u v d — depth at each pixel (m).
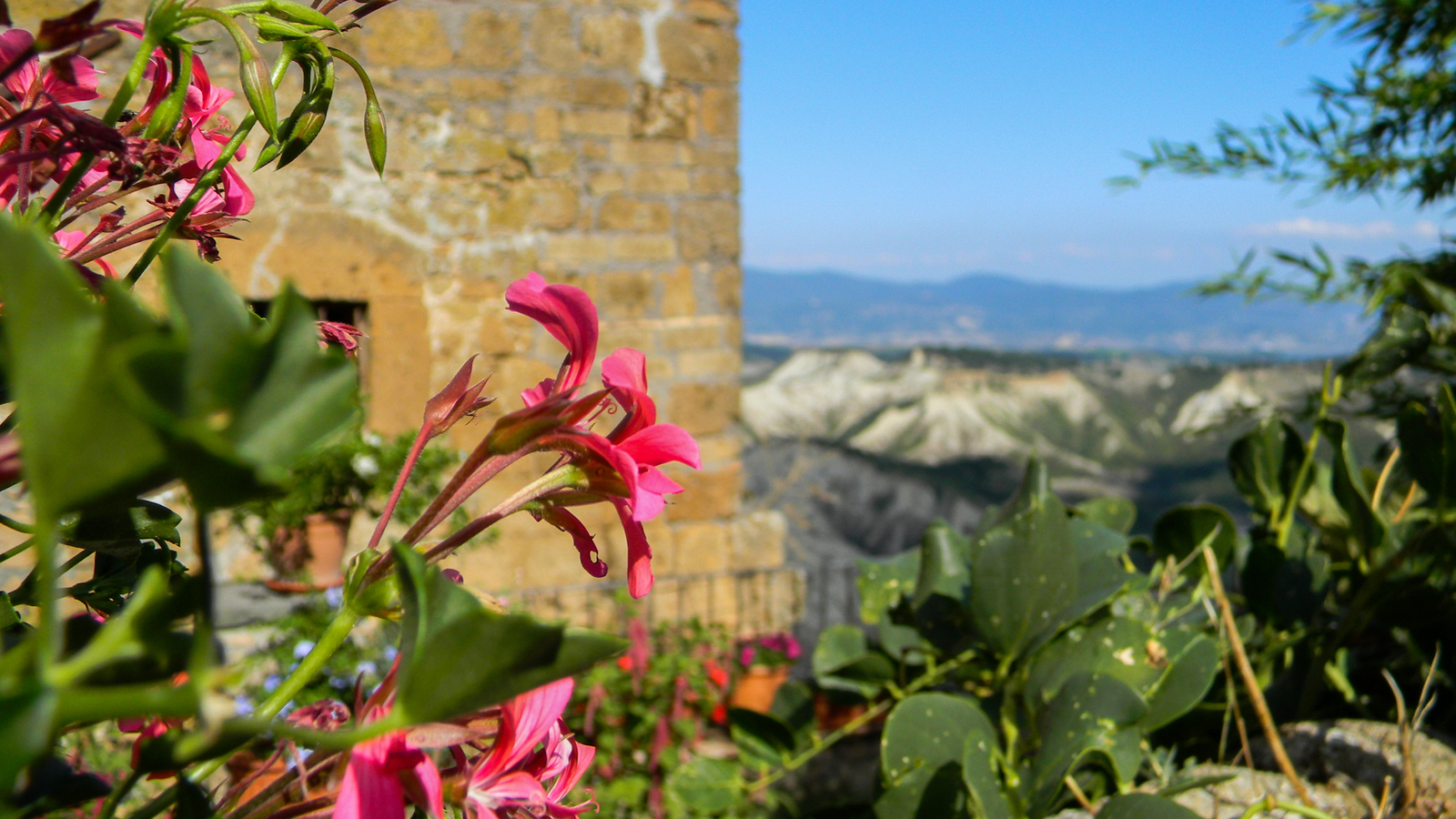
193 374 0.29
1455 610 1.63
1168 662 1.51
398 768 0.45
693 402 5.33
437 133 4.74
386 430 4.64
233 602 3.92
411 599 0.39
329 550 4.01
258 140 4.25
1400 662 1.85
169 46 0.59
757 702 4.85
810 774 3.88
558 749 0.58
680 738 4.09
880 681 1.94
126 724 0.57
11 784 0.29
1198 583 1.96
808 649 5.47
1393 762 1.41
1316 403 3.33
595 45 5.02
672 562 5.27
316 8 0.67
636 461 0.58
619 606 4.95
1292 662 1.82
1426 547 1.60
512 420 0.55
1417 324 1.89
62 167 0.69
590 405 0.55
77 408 0.27
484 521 0.57
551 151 4.96
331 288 4.53
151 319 0.28
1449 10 3.65
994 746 1.40
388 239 4.63
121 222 0.75
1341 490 1.77
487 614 0.34
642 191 5.16
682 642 4.57
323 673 3.49
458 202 4.79
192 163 0.72
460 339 4.81
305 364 0.31
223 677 0.31
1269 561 1.79
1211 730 1.72
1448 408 1.52
